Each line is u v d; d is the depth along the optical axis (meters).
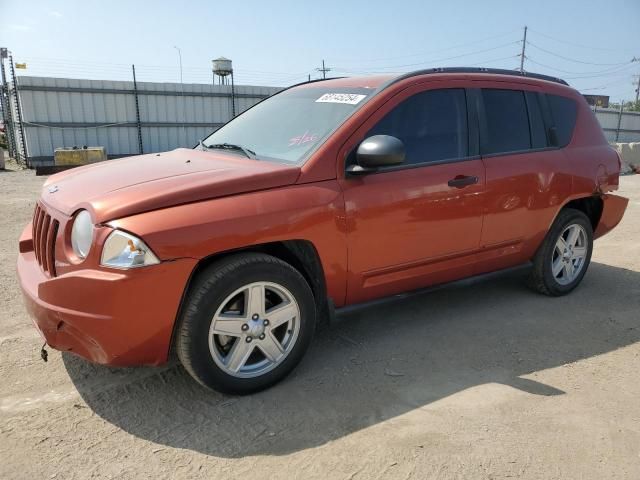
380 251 3.43
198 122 21.70
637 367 3.52
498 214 4.00
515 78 4.29
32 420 2.80
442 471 2.47
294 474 2.44
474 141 3.89
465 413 2.94
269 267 2.97
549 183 4.28
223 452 2.59
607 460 2.58
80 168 3.83
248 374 3.05
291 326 3.18
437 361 3.54
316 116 3.62
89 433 2.71
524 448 2.65
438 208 3.62
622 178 15.41
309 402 3.03
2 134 26.39
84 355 2.79
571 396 3.14
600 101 46.06
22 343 3.67
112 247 2.62
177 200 2.78
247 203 2.90
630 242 6.94
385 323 4.14
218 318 2.88
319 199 3.11
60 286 2.64
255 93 22.67
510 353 3.68
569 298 4.77
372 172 3.28
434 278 3.84
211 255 2.81
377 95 3.49
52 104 18.78
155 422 2.82
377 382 3.26
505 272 4.34
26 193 11.34
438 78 3.78
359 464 2.51
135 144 20.58
